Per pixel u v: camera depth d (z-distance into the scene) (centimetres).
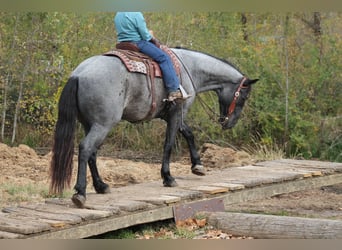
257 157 1520
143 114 942
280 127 1645
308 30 1756
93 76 866
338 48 1681
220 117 1088
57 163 845
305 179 1138
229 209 1043
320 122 1656
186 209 926
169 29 1689
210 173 1137
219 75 1060
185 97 959
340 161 1609
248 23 1786
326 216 1002
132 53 927
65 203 894
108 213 832
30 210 852
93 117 870
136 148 1678
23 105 1645
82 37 1672
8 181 1145
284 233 836
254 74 1658
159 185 1025
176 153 1648
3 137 1666
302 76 1683
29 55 1662
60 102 859
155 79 937
